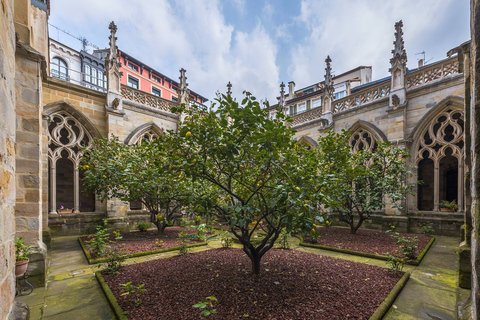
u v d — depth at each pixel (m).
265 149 3.40
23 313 2.67
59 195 14.14
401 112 10.95
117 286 4.06
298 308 3.06
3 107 2.19
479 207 1.47
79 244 8.16
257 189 3.78
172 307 3.12
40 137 4.80
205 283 3.89
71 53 21.58
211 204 3.67
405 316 3.24
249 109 3.29
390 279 4.32
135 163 7.94
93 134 11.09
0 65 2.10
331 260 5.45
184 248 6.34
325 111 14.30
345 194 8.37
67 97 10.38
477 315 1.43
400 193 8.65
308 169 3.71
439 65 10.30
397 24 11.35
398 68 11.14
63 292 4.14
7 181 2.29
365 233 9.39
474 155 1.61
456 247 7.35
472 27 2.18
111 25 11.63
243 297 3.34
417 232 10.04
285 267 4.77
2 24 2.20
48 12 11.98
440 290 4.08
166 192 8.25
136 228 11.43
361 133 12.63
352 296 3.49
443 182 14.43
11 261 2.48
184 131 3.53
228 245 7.16
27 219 4.53
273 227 3.90
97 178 8.51
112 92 11.34
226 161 3.71
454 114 10.30
